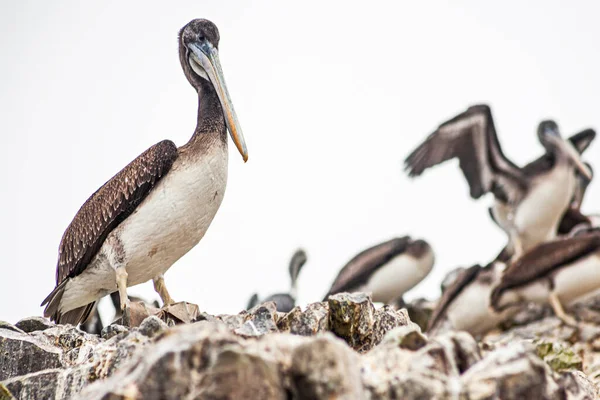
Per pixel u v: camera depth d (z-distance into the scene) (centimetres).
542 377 816
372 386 797
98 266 1427
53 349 1129
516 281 2255
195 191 1365
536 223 2695
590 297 2312
